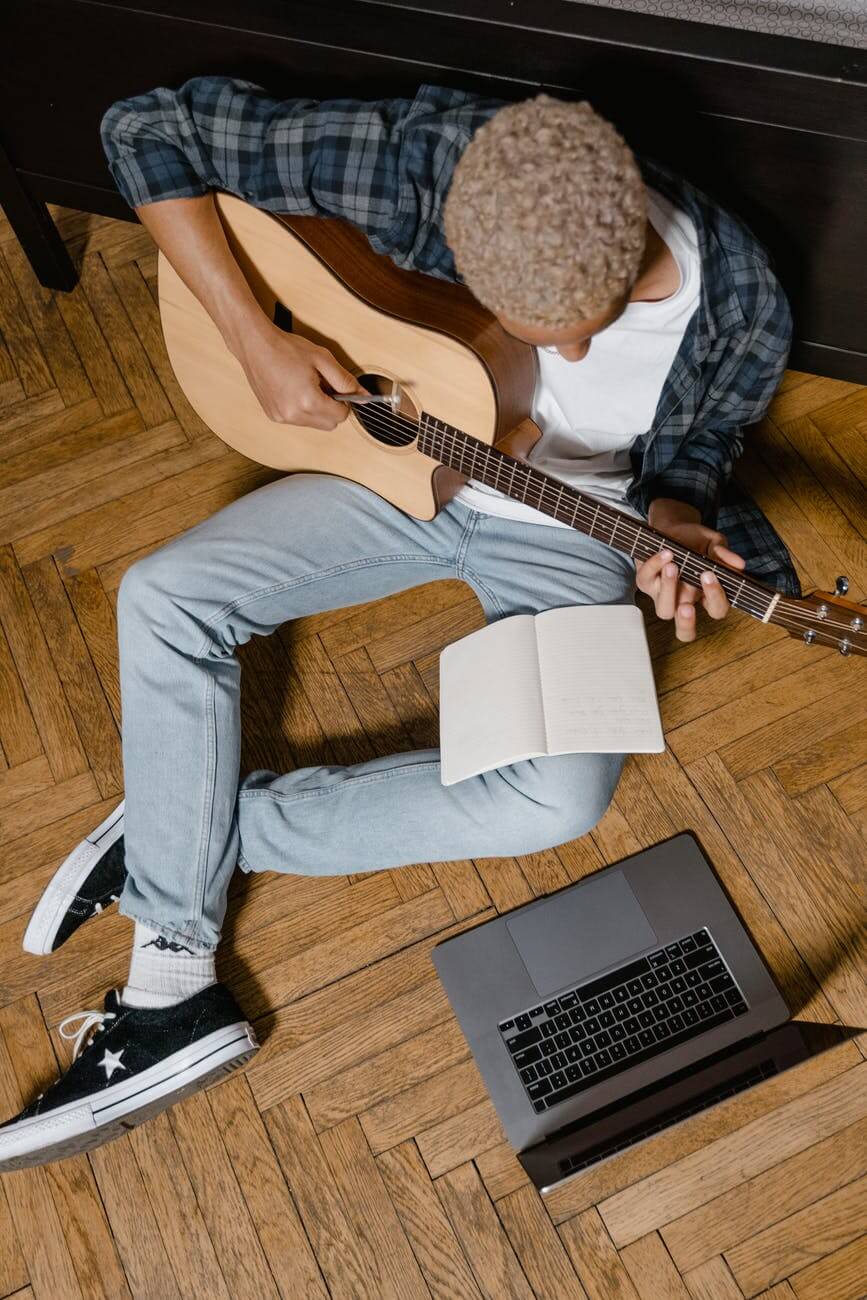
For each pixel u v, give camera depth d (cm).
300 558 160
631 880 166
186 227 143
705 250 129
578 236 97
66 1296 155
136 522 196
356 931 169
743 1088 131
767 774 172
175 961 156
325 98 162
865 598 180
